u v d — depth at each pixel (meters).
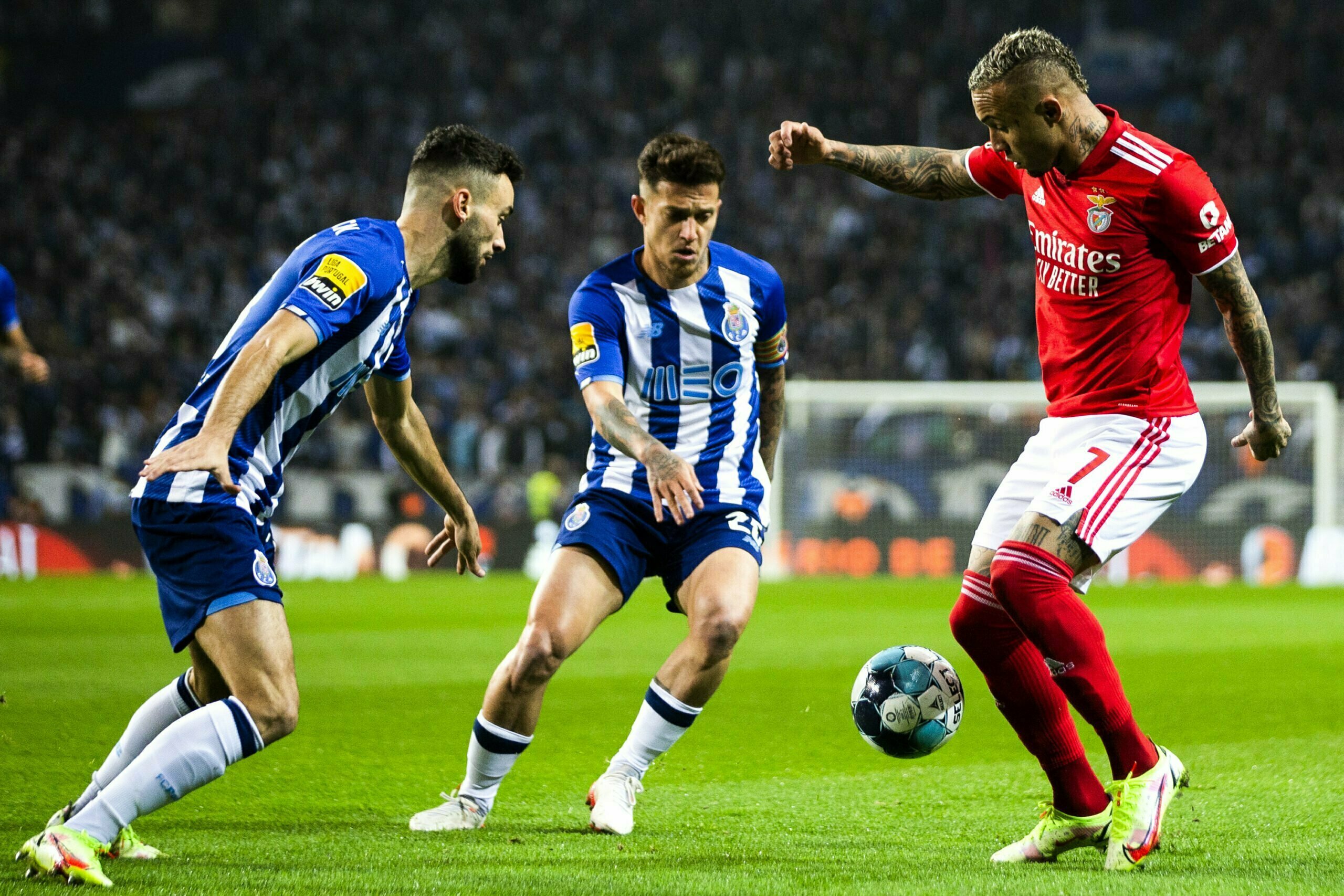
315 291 6.31
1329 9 54.34
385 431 7.82
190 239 46.84
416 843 7.31
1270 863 6.81
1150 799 6.73
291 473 34.91
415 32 57.12
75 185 47.81
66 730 11.14
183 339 42.75
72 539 33.59
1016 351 42.06
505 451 36.25
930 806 8.55
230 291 44.94
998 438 33.75
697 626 7.86
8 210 46.31
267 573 6.48
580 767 9.96
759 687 14.39
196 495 6.43
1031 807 8.52
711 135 52.50
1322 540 32.03
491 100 53.91
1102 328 7.13
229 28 59.22
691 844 7.36
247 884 6.14
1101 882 6.32
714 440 8.47
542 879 6.31
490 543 34.81
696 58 57.44
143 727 7.02
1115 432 7.11
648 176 8.09
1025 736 7.24
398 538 34.62
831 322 43.53
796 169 50.31
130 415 37.41
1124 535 7.07
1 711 12.09
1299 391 32.47
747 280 8.52
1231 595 27.80
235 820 7.98
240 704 6.21
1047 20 58.19
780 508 34.34
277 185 49.94
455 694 13.73
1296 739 11.01
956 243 46.72
